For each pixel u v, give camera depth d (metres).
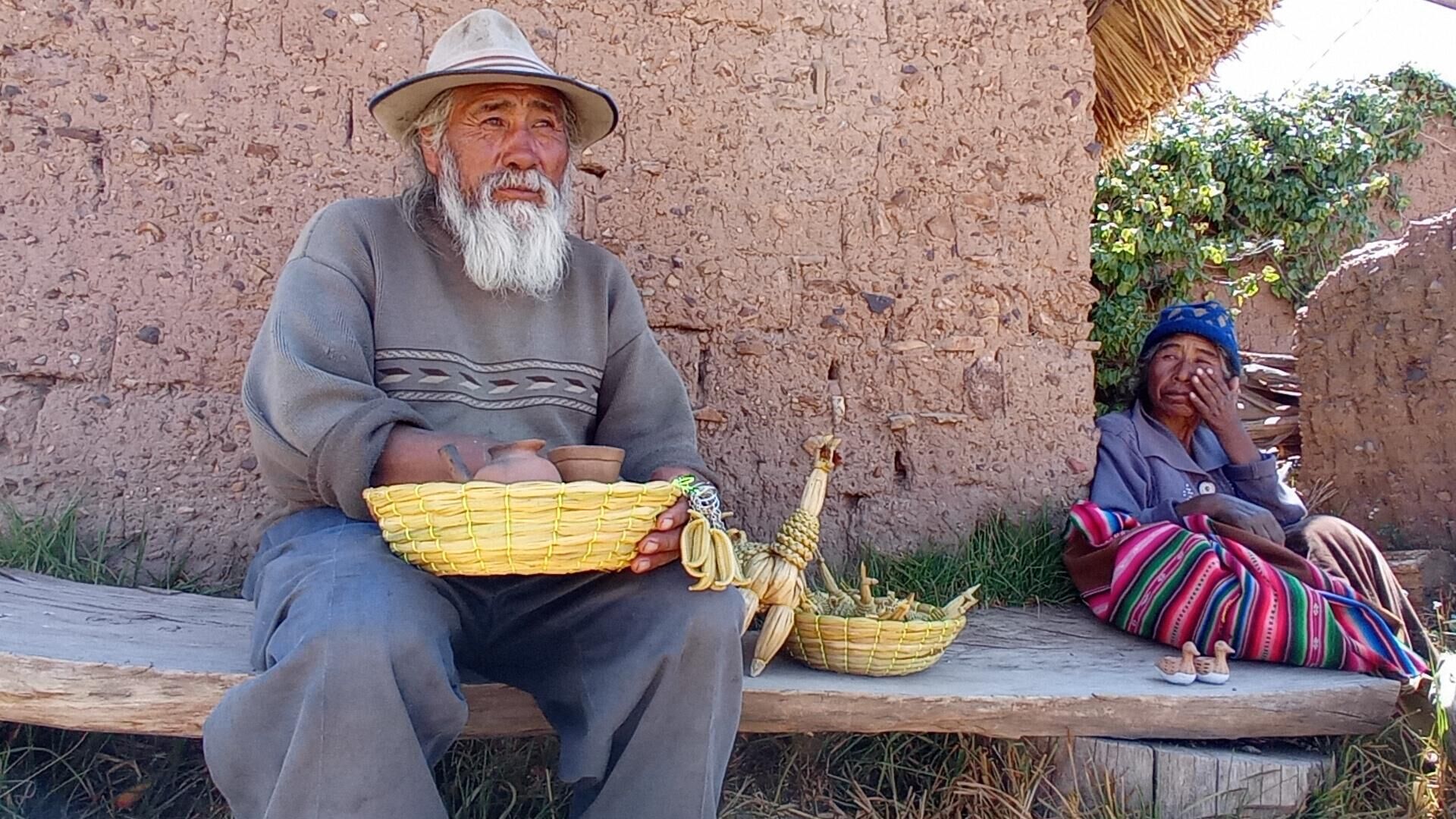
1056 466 3.39
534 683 1.96
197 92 2.87
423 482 1.79
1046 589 3.21
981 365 3.36
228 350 2.86
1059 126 3.47
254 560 2.04
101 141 2.81
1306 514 3.23
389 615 1.58
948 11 3.41
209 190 2.87
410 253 2.21
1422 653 2.88
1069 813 2.37
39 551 2.60
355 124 2.97
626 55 3.17
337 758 1.52
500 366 2.23
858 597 2.64
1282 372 5.16
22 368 2.73
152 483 2.78
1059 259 3.46
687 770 1.74
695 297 3.18
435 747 1.68
